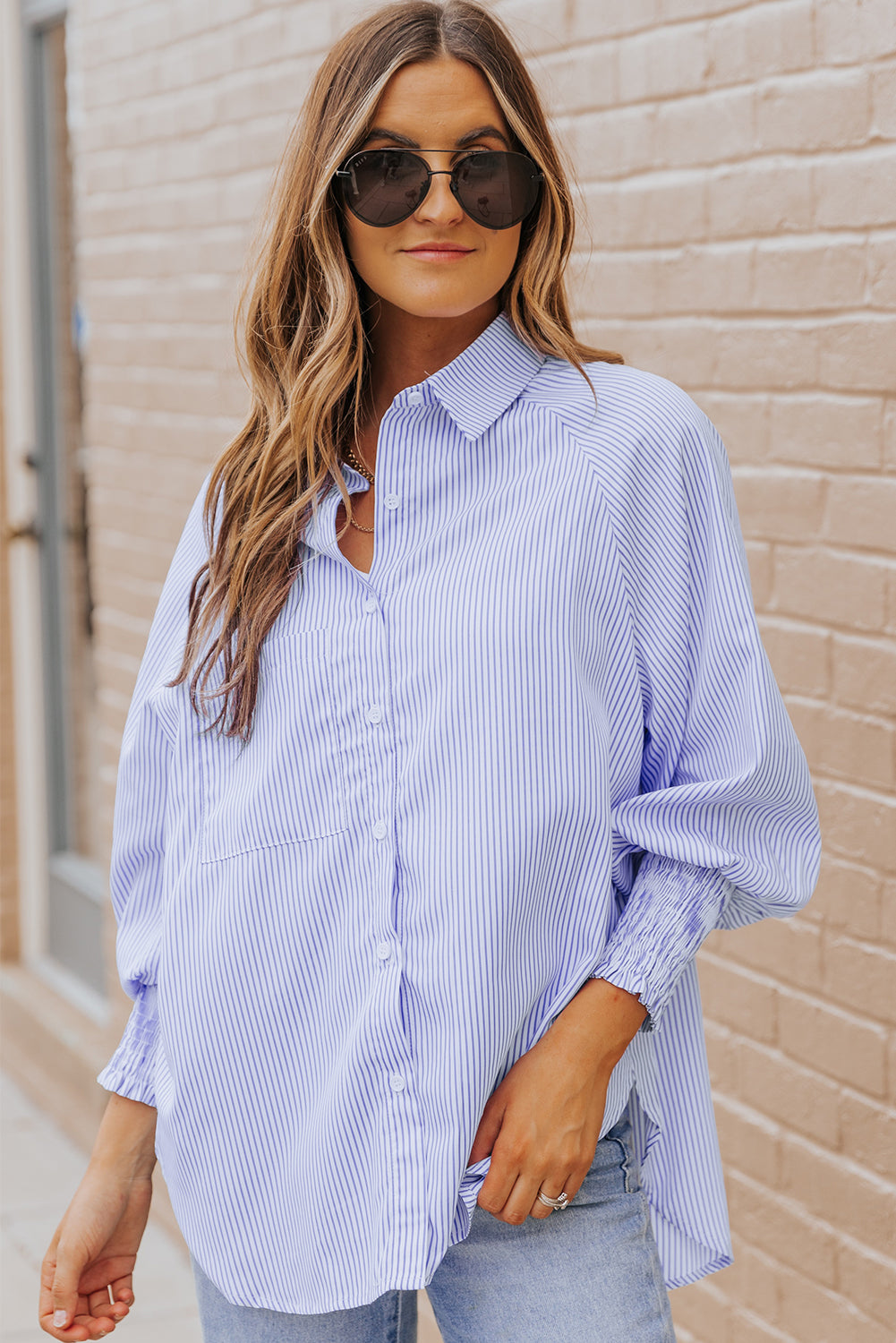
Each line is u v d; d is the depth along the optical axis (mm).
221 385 3309
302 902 1348
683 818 1307
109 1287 1556
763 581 2084
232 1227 1416
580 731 1279
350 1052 1308
